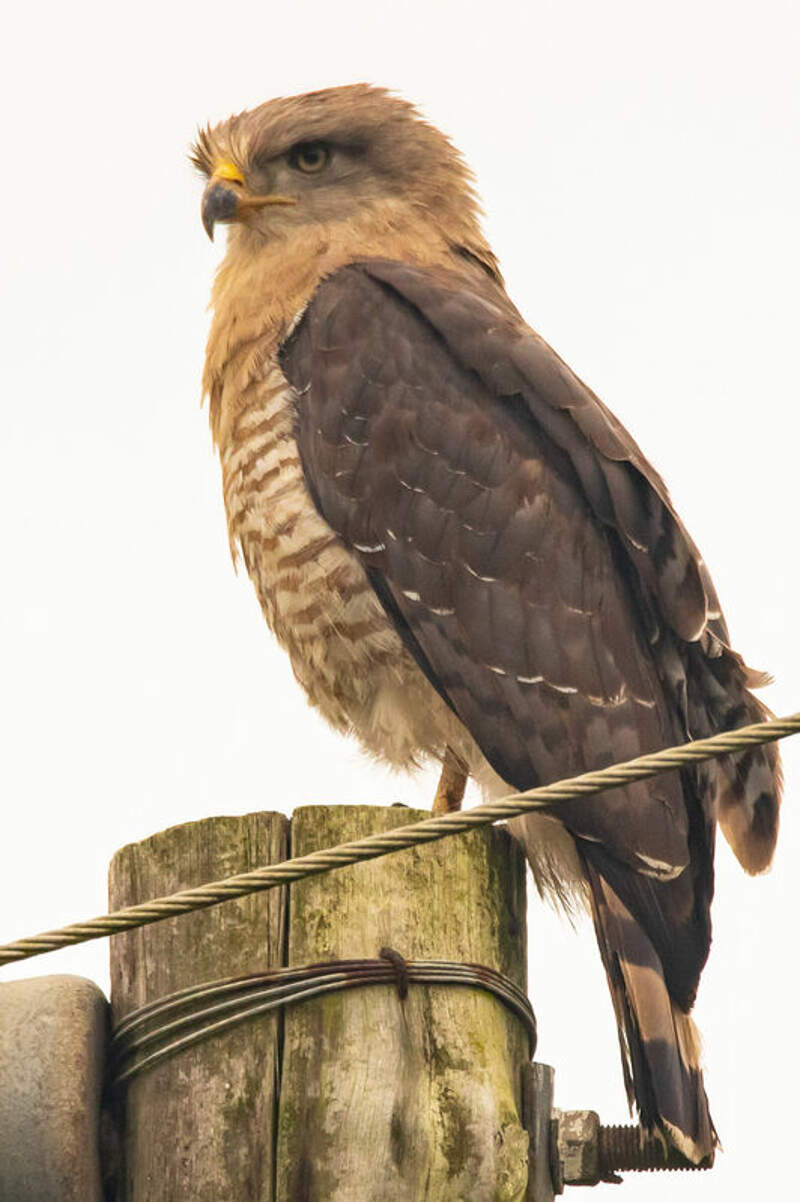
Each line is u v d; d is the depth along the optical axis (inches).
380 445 463.5
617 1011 390.6
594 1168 354.0
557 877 429.7
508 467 456.8
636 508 448.1
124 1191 325.7
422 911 333.1
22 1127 318.0
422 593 449.1
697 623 435.8
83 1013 325.7
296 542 464.1
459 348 473.1
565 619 440.8
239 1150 316.8
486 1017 331.0
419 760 469.4
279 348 487.2
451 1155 317.1
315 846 333.7
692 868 418.9
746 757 426.3
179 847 336.5
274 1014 323.3
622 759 427.2
